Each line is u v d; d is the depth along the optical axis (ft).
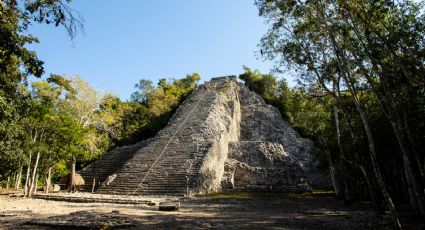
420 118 47.32
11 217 38.63
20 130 67.21
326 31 42.52
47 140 77.66
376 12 36.52
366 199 77.46
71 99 107.96
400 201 69.82
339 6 36.70
